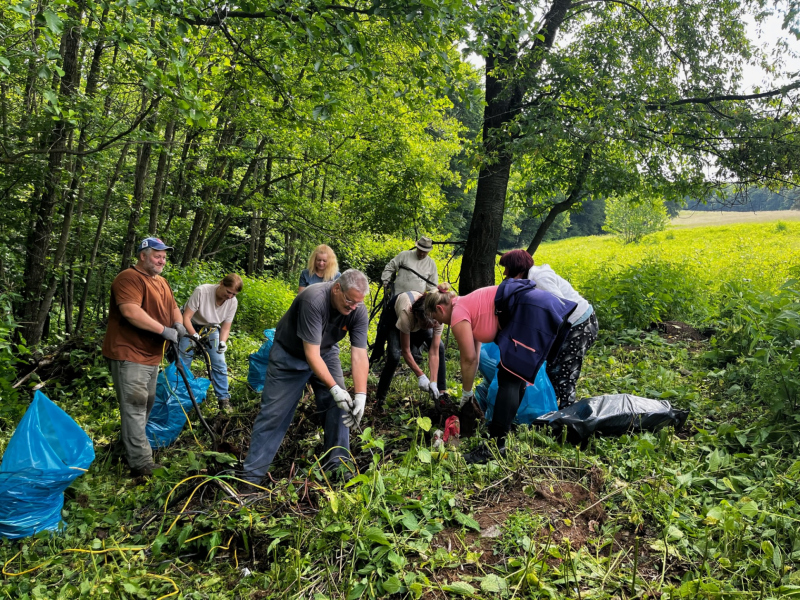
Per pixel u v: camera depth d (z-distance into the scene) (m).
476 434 3.81
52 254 7.39
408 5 5.06
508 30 5.82
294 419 4.44
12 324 4.90
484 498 2.96
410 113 11.55
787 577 2.20
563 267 15.12
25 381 5.36
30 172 6.30
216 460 3.52
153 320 3.70
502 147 8.02
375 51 6.12
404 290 5.67
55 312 9.47
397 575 2.35
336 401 3.31
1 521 2.87
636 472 3.10
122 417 3.74
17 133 6.33
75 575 2.63
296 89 8.66
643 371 5.07
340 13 5.19
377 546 2.56
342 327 3.50
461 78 5.97
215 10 4.85
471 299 3.63
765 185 8.62
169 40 4.74
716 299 7.79
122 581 2.46
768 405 3.83
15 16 5.08
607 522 2.70
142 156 8.71
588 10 9.41
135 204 8.85
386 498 2.84
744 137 8.10
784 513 2.62
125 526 3.09
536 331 3.38
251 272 16.30
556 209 9.40
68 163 6.89
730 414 3.99
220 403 5.03
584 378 5.11
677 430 3.79
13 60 5.44
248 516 2.76
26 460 2.90
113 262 9.53
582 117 7.42
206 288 4.97
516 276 3.74
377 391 4.84
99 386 5.48
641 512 2.72
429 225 11.71
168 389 4.30
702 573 2.29
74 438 3.18
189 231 13.33
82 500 3.38
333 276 5.54
